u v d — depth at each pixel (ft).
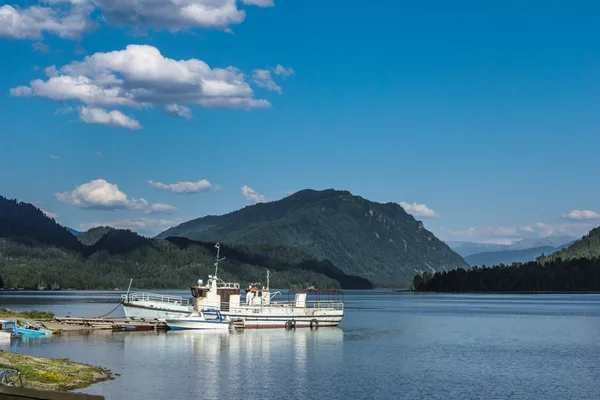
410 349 365.61
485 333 474.08
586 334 469.98
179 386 242.17
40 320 453.99
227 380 256.73
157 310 431.43
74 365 256.52
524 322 597.52
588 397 235.61
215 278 442.91
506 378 271.90
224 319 437.17
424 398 231.30
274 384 251.39
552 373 285.02
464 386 254.06
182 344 362.12
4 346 335.47
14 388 107.86
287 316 467.11
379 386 251.60
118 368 276.00
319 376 270.26
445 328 520.42
